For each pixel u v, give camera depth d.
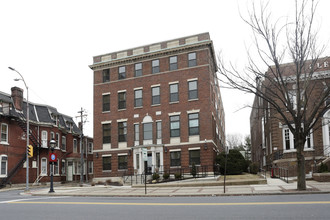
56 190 24.66
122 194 18.67
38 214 10.94
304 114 17.62
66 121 50.69
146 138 34.81
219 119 45.06
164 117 34.16
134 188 23.62
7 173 35.91
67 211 11.48
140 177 32.28
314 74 29.03
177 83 34.16
